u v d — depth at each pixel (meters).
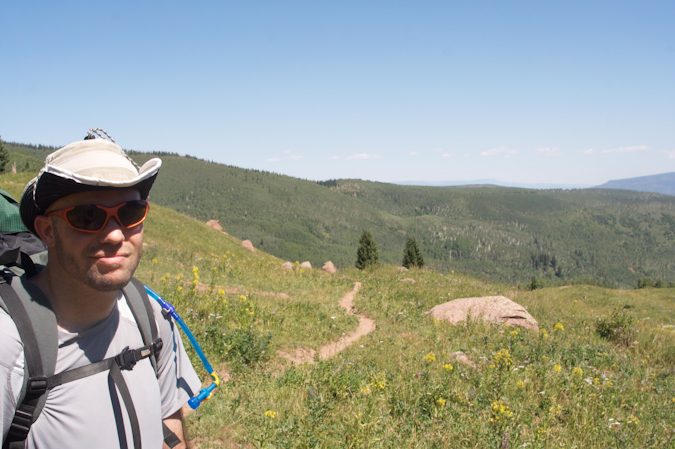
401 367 7.81
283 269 19.72
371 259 46.97
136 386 1.35
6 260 1.28
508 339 10.41
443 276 22.86
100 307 1.28
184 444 1.59
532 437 5.18
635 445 5.38
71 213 1.15
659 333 12.59
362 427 4.82
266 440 4.41
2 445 1.14
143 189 1.36
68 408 1.20
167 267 14.55
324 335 9.97
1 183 25.09
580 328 13.02
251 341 7.54
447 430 5.16
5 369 1.11
